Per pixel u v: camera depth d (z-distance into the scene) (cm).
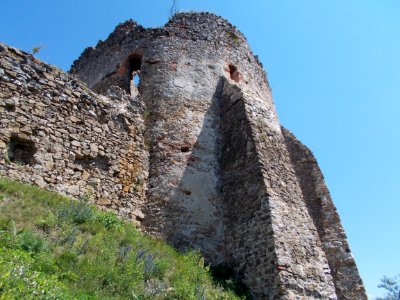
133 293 488
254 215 781
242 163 880
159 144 945
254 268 724
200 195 879
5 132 669
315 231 805
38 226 546
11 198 585
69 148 756
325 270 746
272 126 973
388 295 1939
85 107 827
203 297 583
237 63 1205
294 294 661
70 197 716
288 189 840
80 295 429
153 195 864
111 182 806
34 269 426
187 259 715
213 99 1065
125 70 1154
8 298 324
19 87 720
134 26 1263
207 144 973
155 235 803
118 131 877
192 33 1191
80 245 541
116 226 689
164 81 1059
